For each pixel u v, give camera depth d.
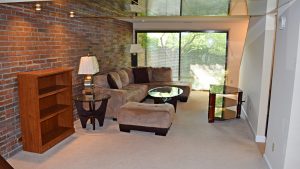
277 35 3.02
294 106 2.39
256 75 4.16
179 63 8.04
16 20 3.19
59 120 4.05
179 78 8.12
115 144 3.65
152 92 5.43
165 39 8.00
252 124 4.28
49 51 3.89
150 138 3.90
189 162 3.12
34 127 3.24
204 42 7.75
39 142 3.27
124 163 3.08
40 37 3.67
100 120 4.39
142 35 8.13
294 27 2.41
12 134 3.23
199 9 4.52
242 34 7.33
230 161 3.15
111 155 3.29
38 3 3.28
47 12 3.80
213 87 5.37
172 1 4.04
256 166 3.03
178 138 3.91
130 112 4.05
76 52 4.72
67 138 3.85
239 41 7.39
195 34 7.76
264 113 3.75
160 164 3.06
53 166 2.98
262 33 3.82
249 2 3.75
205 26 7.57
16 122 3.29
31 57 3.49
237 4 3.94
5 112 3.10
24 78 3.15
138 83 6.79
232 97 5.86
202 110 5.62
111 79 5.25
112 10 5.09
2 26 2.96
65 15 4.28
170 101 5.37
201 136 4.01
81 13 4.73
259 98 3.79
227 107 5.33
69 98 3.93
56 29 4.05
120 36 7.09
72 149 3.46
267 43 3.62
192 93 7.55
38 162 3.07
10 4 3.02
